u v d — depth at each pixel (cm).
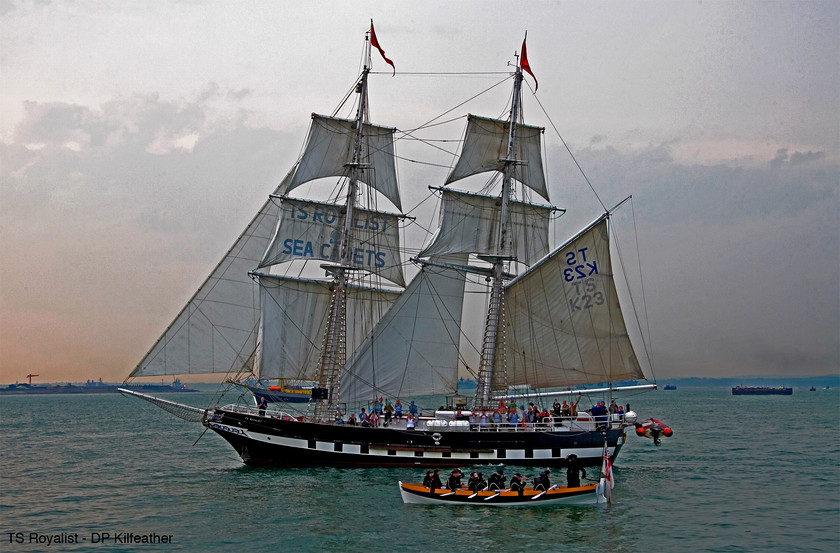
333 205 7356
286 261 7162
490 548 4116
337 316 7038
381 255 7488
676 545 4259
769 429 12212
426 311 7144
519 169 7331
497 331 7219
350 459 6228
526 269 7338
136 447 9156
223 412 6397
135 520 4756
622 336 6994
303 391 9712
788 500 5466
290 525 4569
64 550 4147
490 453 6241
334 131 7138
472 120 7206
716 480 6338
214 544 4212
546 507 5038
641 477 6494
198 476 6378
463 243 7238
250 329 6994
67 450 8850
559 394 7081
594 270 7062
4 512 5038
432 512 4859
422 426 6309
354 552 4047
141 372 6594
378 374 6956
